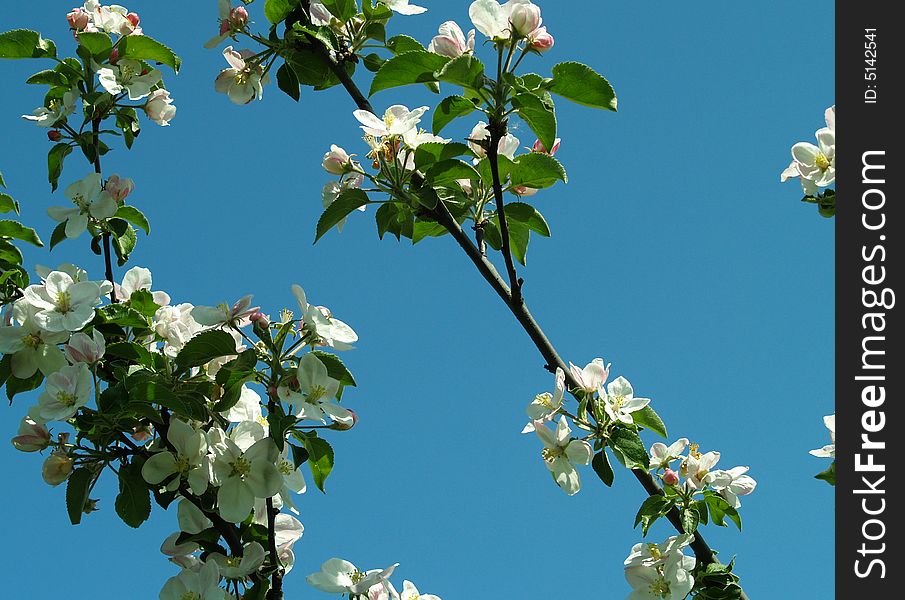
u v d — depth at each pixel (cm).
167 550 144
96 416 141
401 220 150
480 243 150
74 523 142
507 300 148
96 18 155
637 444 146
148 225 154
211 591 139
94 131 154
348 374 142
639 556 146
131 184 152
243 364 139
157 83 158
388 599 143
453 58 145
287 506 143
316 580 142
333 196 154
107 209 151
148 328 147
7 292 149
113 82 153
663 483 147
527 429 148
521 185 151
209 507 143
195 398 142
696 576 145
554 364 147
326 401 139
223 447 141
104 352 143
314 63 155
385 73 146
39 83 154
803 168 145
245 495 140
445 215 149
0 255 152
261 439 142
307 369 139
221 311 141
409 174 149
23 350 144
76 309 144
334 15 154
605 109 145
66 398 140
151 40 154
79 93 154
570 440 146
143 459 142
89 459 142
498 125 144
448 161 148
